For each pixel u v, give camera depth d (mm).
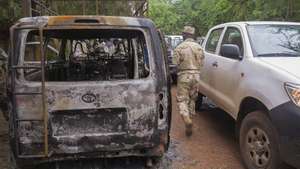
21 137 4172
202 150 5965
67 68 5633
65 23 4137
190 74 6602
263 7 15984
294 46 5699
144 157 5020
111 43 6293
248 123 4969
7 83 4348
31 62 4602
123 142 4355
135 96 4336
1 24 12172
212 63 6957
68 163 5195
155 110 4398
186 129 6629
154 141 4438
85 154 4340
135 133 4375
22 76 4125
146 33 4383
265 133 4625
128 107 4336
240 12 18703
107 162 5211
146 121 4383
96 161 5234
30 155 4199
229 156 5699
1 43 12516
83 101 4227
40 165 5047
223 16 23422
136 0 11227
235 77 5707
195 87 6742
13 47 4117
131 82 4324
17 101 4129
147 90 4355
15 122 4145
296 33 6008
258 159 4812
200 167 5270
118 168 5105
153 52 4391
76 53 6273
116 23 4273
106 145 4316
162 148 4551
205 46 8008
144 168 5109
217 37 7426
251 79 5148
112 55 6297
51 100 4164
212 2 28109
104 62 5949
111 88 4281
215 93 6691
